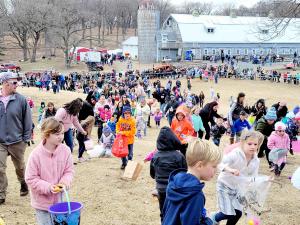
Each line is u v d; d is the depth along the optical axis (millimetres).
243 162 6078
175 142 6211
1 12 80000
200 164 3779
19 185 9164
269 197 8969
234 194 6117
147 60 86062
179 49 84500
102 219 7492
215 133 13398
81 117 12016
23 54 93000
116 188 9266
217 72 60531
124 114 10602
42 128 5234
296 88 52844
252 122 16188
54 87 39125
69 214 4840
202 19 86562
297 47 88062
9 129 7672
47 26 80812
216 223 6160
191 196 3586
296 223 7590
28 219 7219
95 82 46188
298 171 6836
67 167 5434
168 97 28891
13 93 7707
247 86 54094
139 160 12633
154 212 7895
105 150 12484
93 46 118562
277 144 10445
